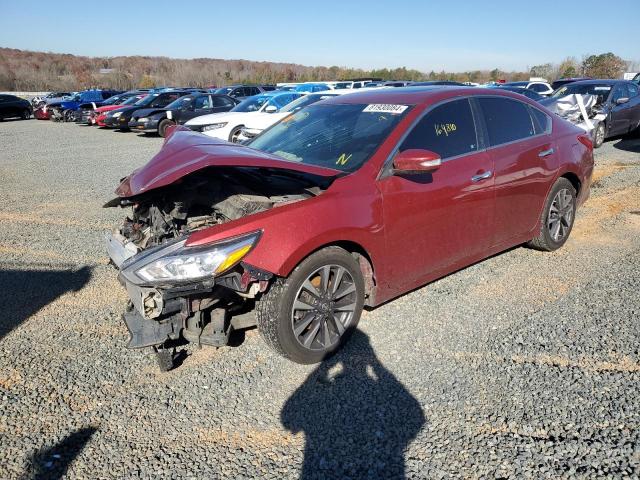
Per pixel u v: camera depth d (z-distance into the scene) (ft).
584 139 17.78
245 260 9.75
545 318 12.84
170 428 9.38
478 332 12.31
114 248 12.03
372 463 8.36
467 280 15.31
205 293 10.18
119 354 11.94
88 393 10.45
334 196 11.07
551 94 44.70
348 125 13.57
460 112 13.88
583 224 20.42
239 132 45.52
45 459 8.66
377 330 12.56
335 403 9.92
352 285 11.46
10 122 94.99
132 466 8.47
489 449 8.51
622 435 8.70
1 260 18.08
